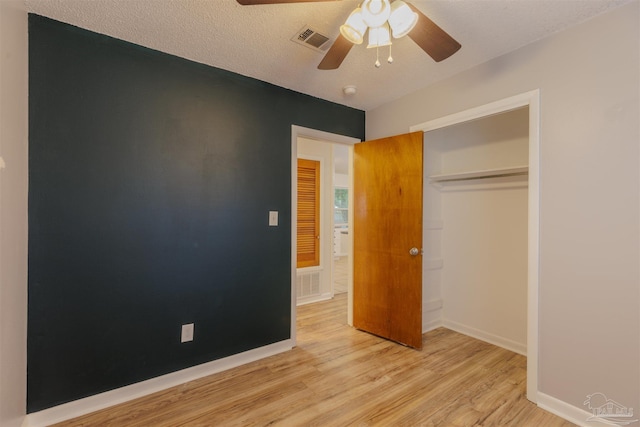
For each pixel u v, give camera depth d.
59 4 1.58
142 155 1.98
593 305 1.66
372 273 2.95
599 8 1.59
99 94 1.84
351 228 3.20
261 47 2.00
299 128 2.71
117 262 1.90
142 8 1.61
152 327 2.02
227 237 2.33
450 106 2.41
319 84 2.56
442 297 3.23
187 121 2.15
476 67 2.23
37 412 1.66
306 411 1.80
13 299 1.47
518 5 1.58
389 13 1.27
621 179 1.56
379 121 3.05
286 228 2.65
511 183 2.68
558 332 1.79
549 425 1.69
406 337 2.68
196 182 2.19
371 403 1.88
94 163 1.83
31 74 1.65
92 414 1.77
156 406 1.85
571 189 1.74
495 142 2.79
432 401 1.90
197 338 2.19
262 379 2.15
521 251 2.61
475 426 1.67
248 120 2.43
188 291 2.15
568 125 1.75
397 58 2.13
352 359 2.46
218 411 1.80
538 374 1.87
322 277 4.26
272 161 2.56
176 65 2.11
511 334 2.65
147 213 2.00
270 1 1.25
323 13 1.65
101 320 1.85
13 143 1.46
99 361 1.84
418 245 2.60
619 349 1.57
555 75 1.81
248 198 2.43
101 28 1.79
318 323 3.28
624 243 1.55
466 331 2.99
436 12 1.63
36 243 1.67
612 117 1.59
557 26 1.75
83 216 1.80
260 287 2.49
